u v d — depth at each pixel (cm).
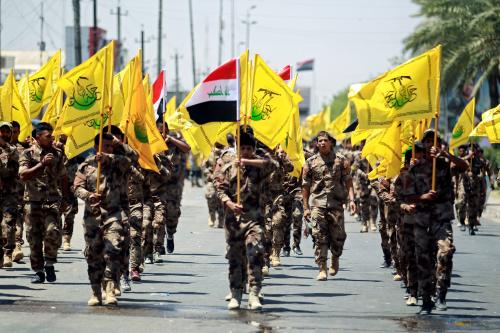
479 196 6875
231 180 3241
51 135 3781
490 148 13275
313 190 4125
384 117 3356
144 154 3641
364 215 6838
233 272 3247
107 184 3250
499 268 4697
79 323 2917
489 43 11194
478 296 3703
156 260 4712
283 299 3538
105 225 3250
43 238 3838
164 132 4909
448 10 11556
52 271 3841
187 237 6184
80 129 3759
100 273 3269
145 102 3628
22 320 2964
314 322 3014
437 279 3256
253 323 2966
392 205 4000
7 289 3653
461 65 11625
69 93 3491
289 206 5141
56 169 3812
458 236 6650
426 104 3322
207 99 3422
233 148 3306
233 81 3416
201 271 4362
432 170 3184
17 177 4256
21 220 4497
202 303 3375
